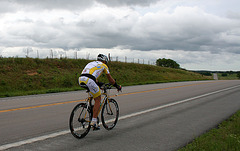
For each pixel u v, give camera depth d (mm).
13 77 18750
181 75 46312
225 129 5309
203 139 4449
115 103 5684
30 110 7875
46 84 19438
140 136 4941
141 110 8070
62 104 9242
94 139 4691
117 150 4047
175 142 4551
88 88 4727
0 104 9266
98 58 5066
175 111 7945
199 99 11219
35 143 4348
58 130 5316
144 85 21578
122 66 36500
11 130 5289
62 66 25891
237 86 20312
